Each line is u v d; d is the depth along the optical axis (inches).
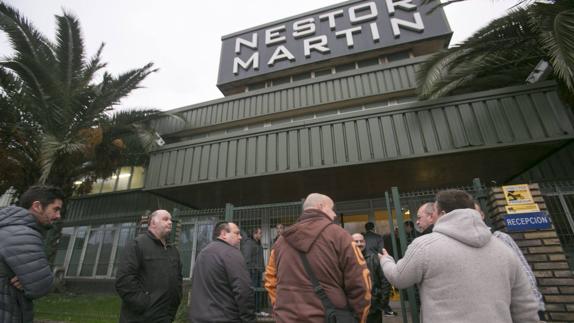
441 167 306.0
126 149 421.4
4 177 358.0
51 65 372.8
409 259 68.6
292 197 414.3
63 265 487.8
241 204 449.7
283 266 70.9
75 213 530.0
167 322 108.2
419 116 284.4
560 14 199.9
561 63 183.6
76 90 366.6
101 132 360.2
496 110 266.4
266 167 318.7
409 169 309.9
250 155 330.6
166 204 473.4
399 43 455.2
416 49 462.9
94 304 308.0
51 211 76.6
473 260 61.2
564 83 243.6
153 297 105.0
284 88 432.5
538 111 255.0
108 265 455.2
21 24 347.3
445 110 279.7
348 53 477.1
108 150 403.5
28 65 330.0
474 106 273.1
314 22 532.4
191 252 360.5
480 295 58.2
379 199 403.9
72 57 382.9
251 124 439.2
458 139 266.7
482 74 300.7
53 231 362.3
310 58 499.5
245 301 89.3
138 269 106.8
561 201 206.2
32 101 344.8
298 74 518.9
